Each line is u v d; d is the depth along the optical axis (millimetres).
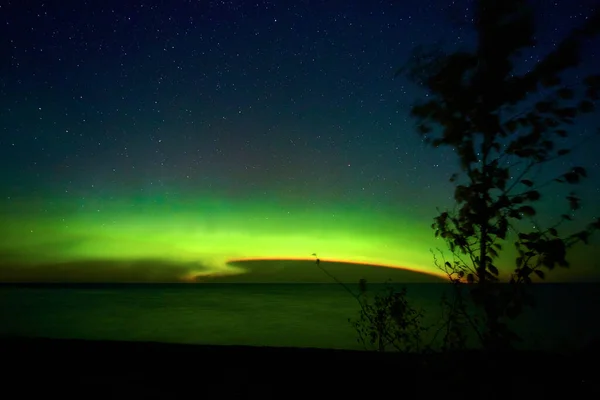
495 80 1838
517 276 1829
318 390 3662
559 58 1732
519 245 1845
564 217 1793
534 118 1828
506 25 1813
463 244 1972
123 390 3811
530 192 1831
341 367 4102
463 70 1891
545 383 2689
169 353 4688
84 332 10555
